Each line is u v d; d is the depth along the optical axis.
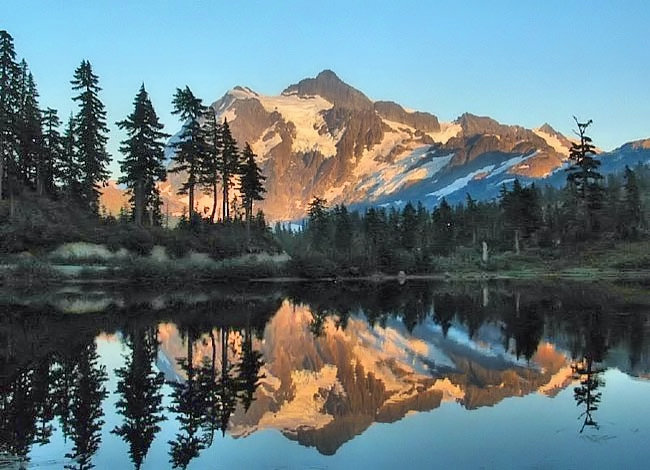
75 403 17.39
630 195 118.31
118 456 12.90
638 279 77.31
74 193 84.94
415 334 31.97
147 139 77.19
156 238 78.62
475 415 15.66
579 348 25.39
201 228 85.88
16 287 61.78
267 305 50.75
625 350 24.70
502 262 107.31
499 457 12.25
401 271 103.62
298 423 15.20
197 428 14.91
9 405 17.14
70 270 67.38
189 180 86.44
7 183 76.50
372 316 41.78
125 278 70.06
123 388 19.34
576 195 112.06
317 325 36.66
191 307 47.62
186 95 81.06
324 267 94.50
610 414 15.38
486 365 22.61
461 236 147.62
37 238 69.50
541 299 50.62
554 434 13.77
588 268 95.19
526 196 117.12
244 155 93.50
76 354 25.33
